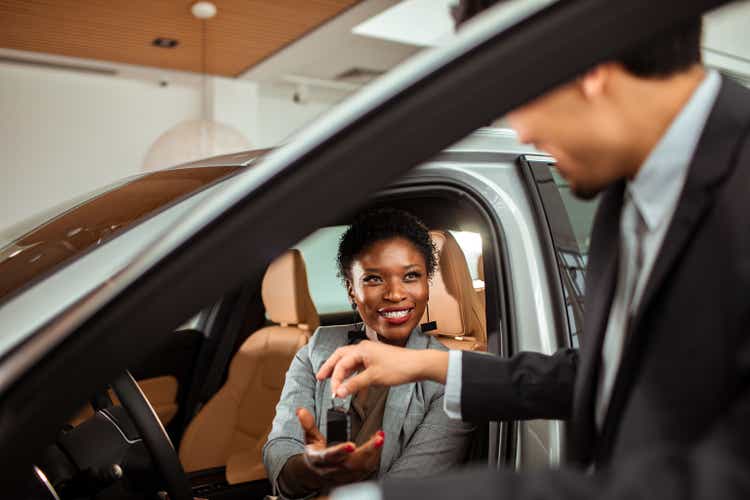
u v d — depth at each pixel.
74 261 1.23
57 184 7.52
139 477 1.43
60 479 1.37
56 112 7.48
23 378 0.51
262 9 5.77
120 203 1.75
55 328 0.52
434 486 0.47
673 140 0.62
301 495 1.40
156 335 0.52
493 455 1.42
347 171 0.52
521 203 1.54
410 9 7.21
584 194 0.70
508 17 0.53
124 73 7.67
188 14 5.86
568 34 0.52
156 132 8.11
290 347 2.20
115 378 0.52
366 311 1.47
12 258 1.60
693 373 0.56
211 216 0.53
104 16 5.86
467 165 1.50
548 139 0.65
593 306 0.77
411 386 1.46
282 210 0.52
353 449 1.05
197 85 8.29
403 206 1.72
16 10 5.66
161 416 2.33
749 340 0.52
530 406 1.00
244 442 2.25
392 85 0.53
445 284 1.69
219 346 2.39
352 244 1.47
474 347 1.65
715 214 0.58
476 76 0.52
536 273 1.49
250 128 8.41
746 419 0.45
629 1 0.52
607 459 0.66
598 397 0.74
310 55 7.30
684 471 0.44
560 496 0.45
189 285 0.52
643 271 0.67
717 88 0.63
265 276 2.26
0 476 0.50
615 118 0.62
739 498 0.42
